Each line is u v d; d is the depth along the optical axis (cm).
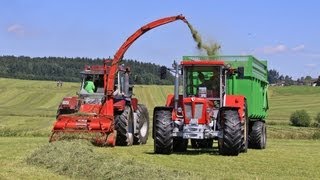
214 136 1451
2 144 1756
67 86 9462
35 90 8594
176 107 1502
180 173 935
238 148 1429
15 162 1208
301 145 2231
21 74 12938
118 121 1750
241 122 1448
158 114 1454
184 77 1535
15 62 13900
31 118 4809
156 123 1450
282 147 2034
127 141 1770
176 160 1287
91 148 1376
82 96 1786
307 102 7812
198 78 1533
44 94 8231
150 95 7725
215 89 1525
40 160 1200
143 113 1958
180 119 1484
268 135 3434
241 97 1539
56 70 13562
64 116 1656
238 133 1422
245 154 1535
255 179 966
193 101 1443
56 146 1337
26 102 7762
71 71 13675
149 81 8862
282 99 8169
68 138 1617
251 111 1758
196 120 1441
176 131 1459
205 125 1447
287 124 4953
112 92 1758
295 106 7394
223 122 1438
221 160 1309
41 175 1006
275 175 1048
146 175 923
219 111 1484
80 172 1034
